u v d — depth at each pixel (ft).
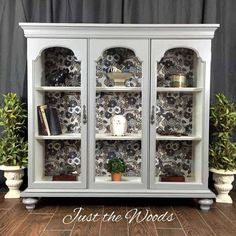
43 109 8.82
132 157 9.68
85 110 8.46
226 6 9.71
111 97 9.62
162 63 9.61
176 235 6.96
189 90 8.78
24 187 9.75
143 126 8.48
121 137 8.85
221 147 8.78
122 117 9.07
